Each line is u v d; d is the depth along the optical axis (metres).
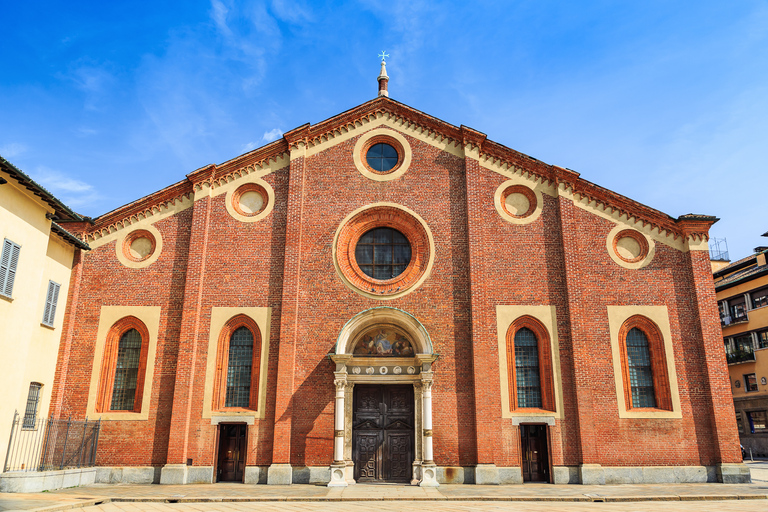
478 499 20.19
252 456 24.17
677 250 26.64
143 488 22.53
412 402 25.22
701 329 25.44
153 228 27.31
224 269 26.52
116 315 26.16
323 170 27.84
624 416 24.62
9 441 21.50
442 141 28.17
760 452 44.72
